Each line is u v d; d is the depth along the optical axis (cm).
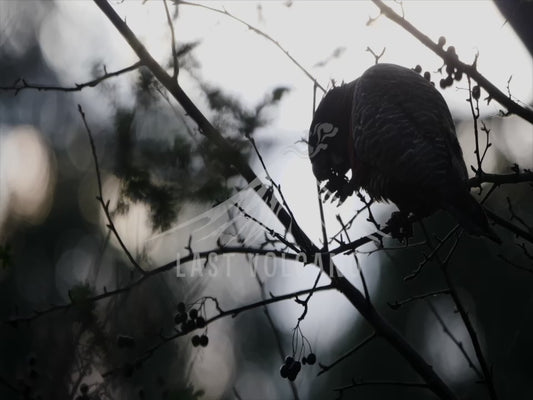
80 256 2488
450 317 2294
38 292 2419
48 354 1195
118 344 1084
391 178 1066
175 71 1101
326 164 1189
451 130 1084
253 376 2289
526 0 1136
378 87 1099
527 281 2217
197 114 1091
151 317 1302
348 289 1072
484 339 2269
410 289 2259
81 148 2608
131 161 1095
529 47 1149
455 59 1056
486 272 2245
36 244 2464
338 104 1184
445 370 2283
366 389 2252
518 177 1023
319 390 2266
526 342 2202
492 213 1065
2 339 1872
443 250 2200
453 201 1008
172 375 1450
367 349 2269
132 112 1123
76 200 2534
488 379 1009
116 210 1101
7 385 1120
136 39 1123
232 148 1059
